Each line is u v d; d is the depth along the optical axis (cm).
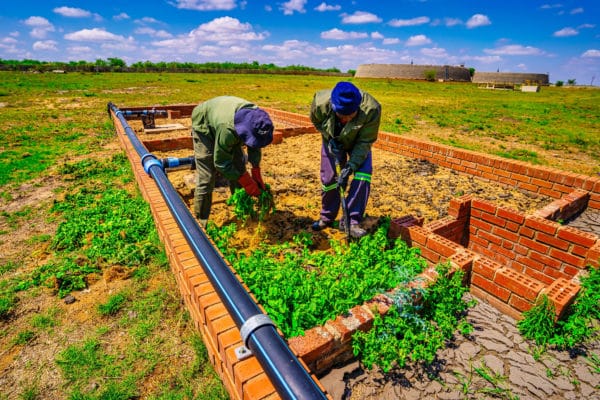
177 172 637
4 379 225
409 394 230
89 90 2098
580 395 232
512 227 397
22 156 702
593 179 493
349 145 378
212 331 214
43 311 281
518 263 404
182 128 1023
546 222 372
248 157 398
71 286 304
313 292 276
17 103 1509
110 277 317
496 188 575
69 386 221
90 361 236
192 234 261
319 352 229
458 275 304
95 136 903
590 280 296
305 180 602
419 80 6134
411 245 379
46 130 962
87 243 376
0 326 267
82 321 271
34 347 249
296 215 465
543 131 1138
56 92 1945
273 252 365
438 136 1018
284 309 251
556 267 370
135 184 536
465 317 302
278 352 160
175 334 261
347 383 236
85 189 518
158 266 335
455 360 257
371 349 242
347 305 269
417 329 266
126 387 219
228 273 216
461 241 452
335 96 315
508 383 239
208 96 1898
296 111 1466
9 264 339
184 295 284
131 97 1791
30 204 481
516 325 287
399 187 571
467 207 428
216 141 352
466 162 634
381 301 268
